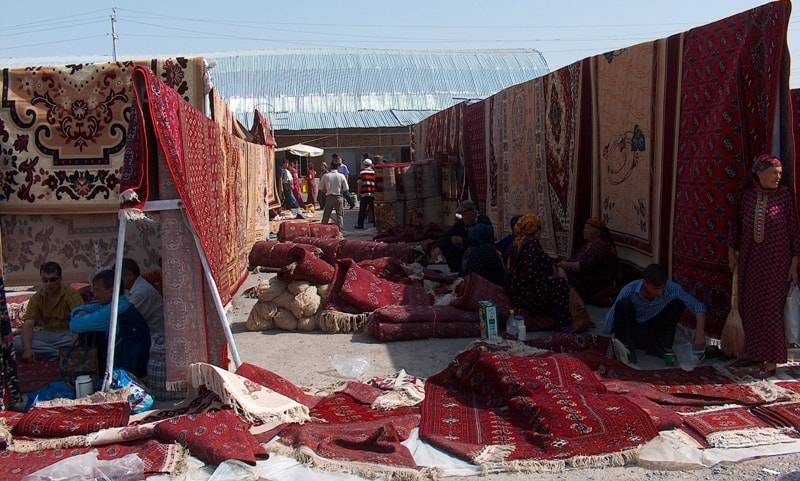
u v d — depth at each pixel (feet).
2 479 12.52
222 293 20.52
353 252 34.86
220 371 15.28
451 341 21.84
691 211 19.89
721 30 18.74
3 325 16.06
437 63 118.52
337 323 23.22
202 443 13.42
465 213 31.12
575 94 29.04
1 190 22.30
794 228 16.83
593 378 15.67
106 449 13.75
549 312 22.61
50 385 16.75
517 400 14.85
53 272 20.63
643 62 23.36
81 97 22.20
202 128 18.80
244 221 33.45
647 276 18.51
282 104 106.42
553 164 31.83
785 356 17.08
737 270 17.65
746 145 17.84
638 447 13.08
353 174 101.55
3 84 22.06
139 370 17.85
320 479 12.49
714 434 13.83
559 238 31.50
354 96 108.17
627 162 24.91
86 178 22.40
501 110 39.17
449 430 14.34
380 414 15.57
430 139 60.08
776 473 12.37
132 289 19.11
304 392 17.30
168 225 16.69
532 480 12.39
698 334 18.51
